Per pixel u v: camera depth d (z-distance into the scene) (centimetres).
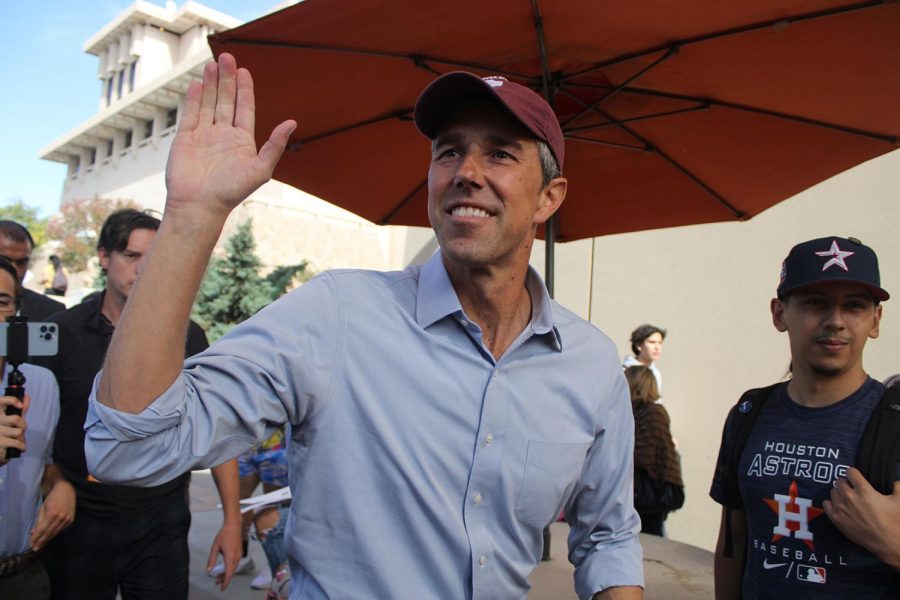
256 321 126
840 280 183
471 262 137
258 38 239
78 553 252
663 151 323
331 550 127
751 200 332
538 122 142
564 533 397
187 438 112
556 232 390
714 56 254
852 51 229
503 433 135
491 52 263
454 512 130
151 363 104
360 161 325
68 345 256
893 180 462
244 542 436
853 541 171
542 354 146
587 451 154
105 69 3884
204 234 107
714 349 556
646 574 328
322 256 1466
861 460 176
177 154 109
